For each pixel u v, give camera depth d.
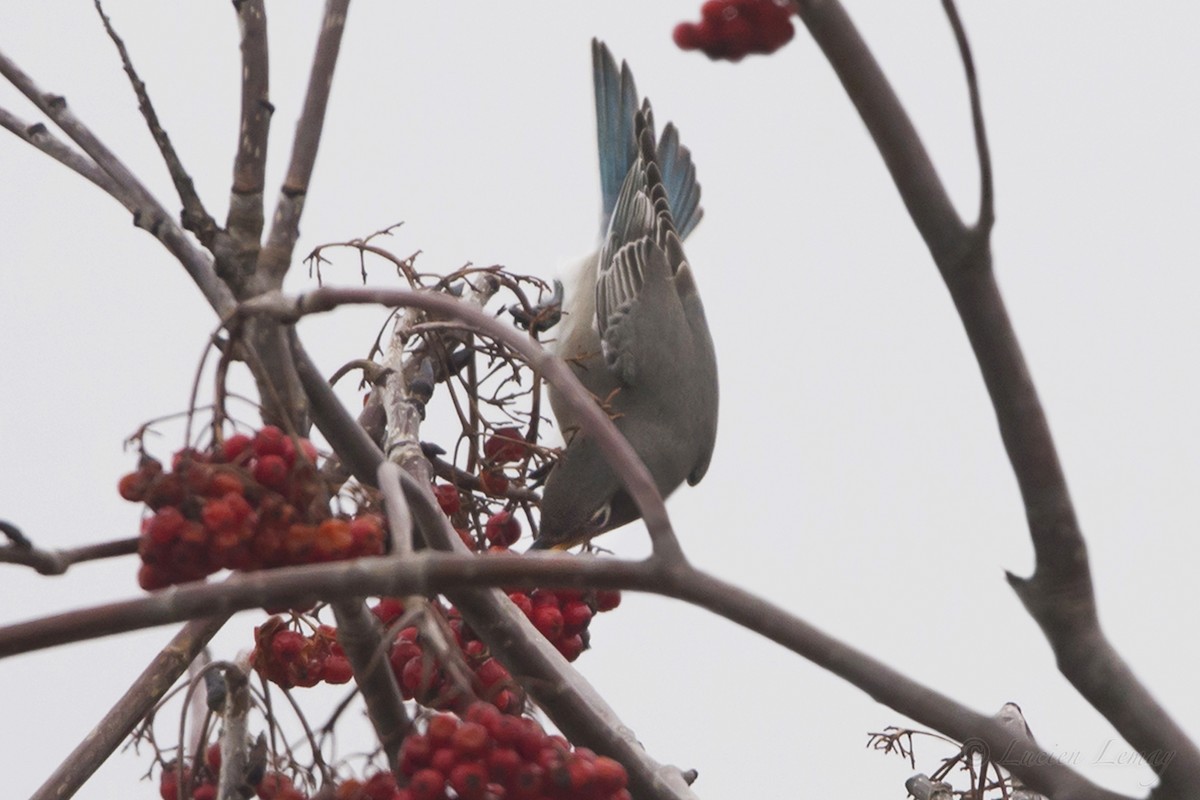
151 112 6.85
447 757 6.11
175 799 9.00
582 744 7.55
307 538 6.11
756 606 5.63
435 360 10.31
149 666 9.30
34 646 5.31
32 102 7.84
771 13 5.78
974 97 5.72
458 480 10.25
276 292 6.59
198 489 6.11
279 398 6.60
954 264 5.95
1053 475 6.08
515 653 7.46
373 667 6.32
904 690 5.70
